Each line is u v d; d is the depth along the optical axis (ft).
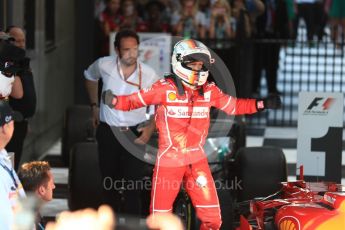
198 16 161.68
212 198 80.07
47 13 146.51
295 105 180.24
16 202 61.67
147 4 164.35
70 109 125.70
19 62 87.10
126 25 162.61
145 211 96.17
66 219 68.90
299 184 83.05
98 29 163.63
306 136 96.12
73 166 98.84
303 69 203.21
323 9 208.85
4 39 87.20
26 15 130.62
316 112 95.91
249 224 80.89
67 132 124.98
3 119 62.54
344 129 158.71
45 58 140.05
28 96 95.30
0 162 61.93
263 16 171.73
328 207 74.33
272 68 174.09
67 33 159.22
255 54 172.55
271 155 98.32
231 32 160.97
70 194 98.99
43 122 139.74
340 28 208.03
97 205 98.53
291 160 135.74
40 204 63.87
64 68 157.38
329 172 96.17
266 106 79.97
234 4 161.89
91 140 110.83
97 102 96.22
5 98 83.56
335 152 96.02
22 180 66.03
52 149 145.69
